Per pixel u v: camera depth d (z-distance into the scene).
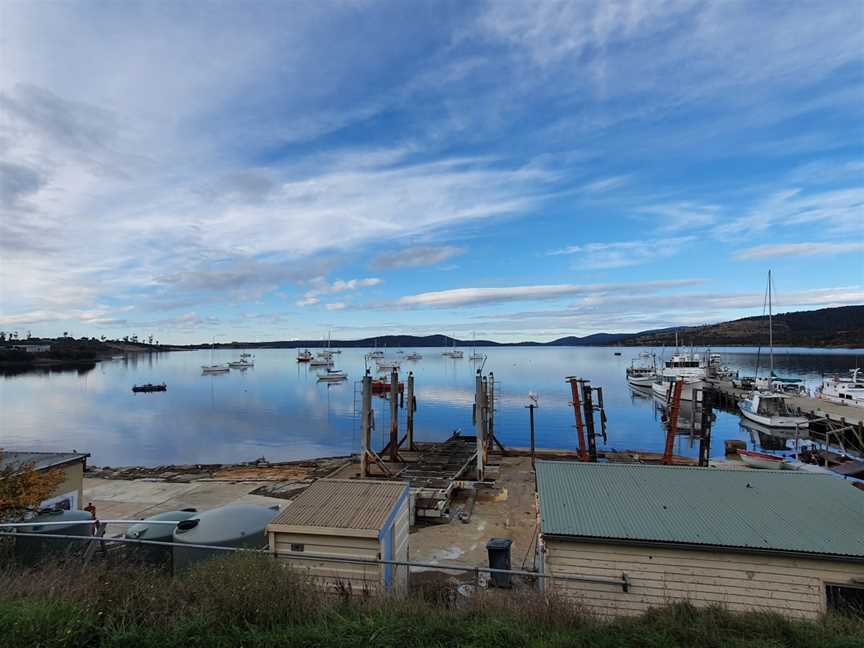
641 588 8.98
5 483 11.40
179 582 7.09
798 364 136.12
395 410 26.67
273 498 20.27
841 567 8.50
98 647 5.61
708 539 8.88
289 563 8.36
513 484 21.53
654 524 9.38
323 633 5.79
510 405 64.88
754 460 27.62
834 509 9.73
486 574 11.80
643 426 50.28
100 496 20.73
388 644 5.66
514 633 5.96
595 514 9.77
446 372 131.88
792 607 8.54
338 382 108.94
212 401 75.44
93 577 7.22
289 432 49.59
